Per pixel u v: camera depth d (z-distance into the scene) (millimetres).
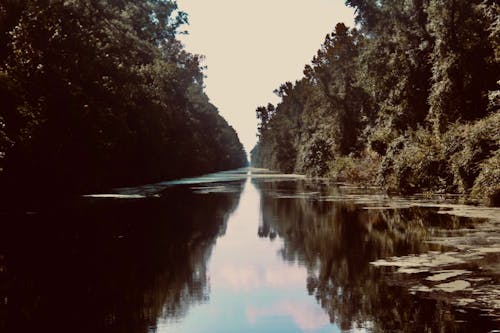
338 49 57688
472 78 26891
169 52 68188
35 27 26641
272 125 112188
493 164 18578
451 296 7332
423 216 16953
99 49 34781
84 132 30016
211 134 99188
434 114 28031
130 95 40469
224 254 11898
